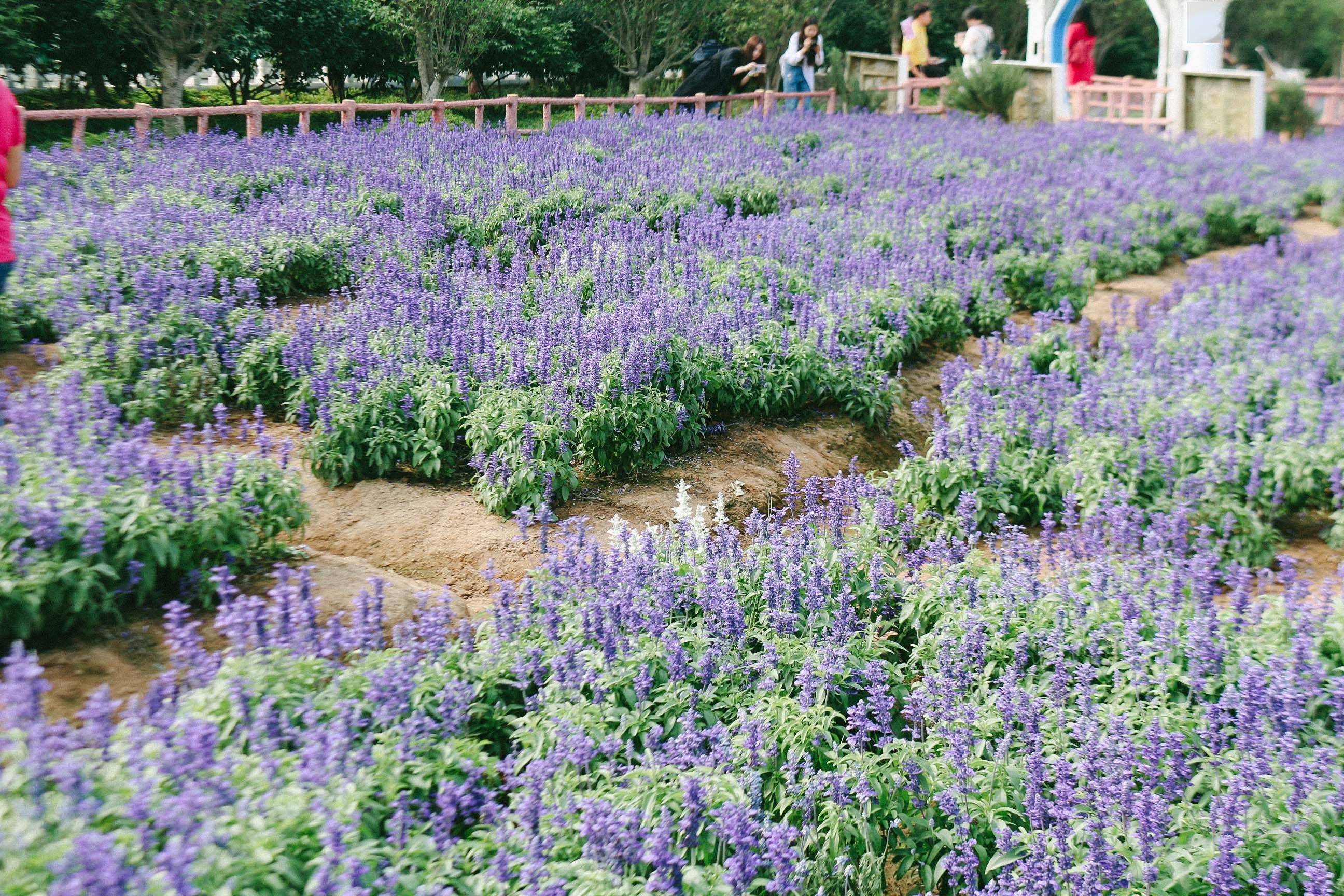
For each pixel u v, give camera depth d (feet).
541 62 106.73
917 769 15.90
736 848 13.25
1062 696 17.47
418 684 16.11
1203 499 28.04
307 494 26.27
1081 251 49.29
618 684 17.12
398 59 101.04
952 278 42.75
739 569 20.45
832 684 17.56
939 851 15.52
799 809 15.33
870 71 104.99
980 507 27.50
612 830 12.96
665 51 115.65
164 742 12.95
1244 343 38.47
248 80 92.99
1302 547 28.17
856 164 60.49
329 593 20.76
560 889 12.35
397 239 39.37
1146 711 17.71
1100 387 32.60
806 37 86.43
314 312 33.47
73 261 34.47
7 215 26.81
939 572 21.44
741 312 33.88
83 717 13.62
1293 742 16.07
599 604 17.93
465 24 93.09
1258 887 14.01
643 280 35.60
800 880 13.25
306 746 13.55
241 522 20.45
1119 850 14.33
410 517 25.70
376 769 13.96
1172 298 45.55
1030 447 30.19
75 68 80.43
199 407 27.66
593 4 105.40
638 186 48.93
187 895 10.43
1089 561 22.80
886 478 28.86
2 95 25.54
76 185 44.88
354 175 48.32
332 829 11.84
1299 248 55.77
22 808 11.03
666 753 15.70
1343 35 151.12
